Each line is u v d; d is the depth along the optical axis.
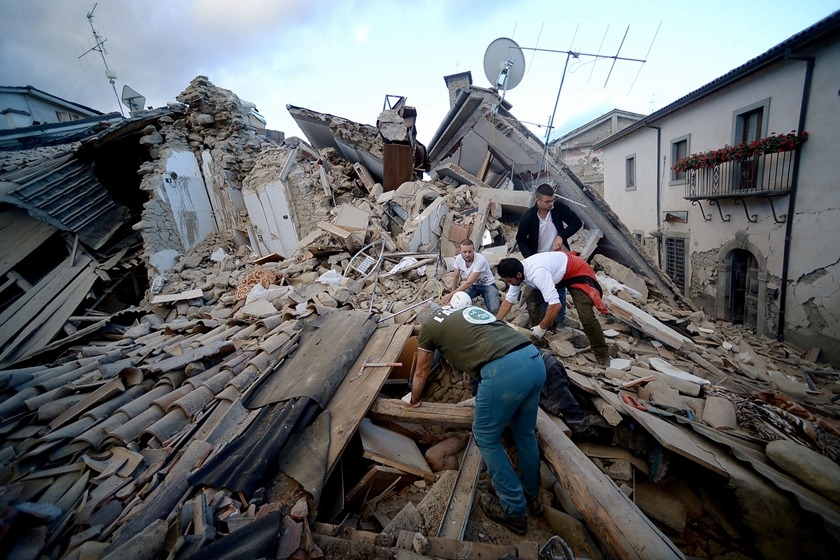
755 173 7.61
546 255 3.23
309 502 1.81
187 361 3.05
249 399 2.56
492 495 2.12
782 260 7.36
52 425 2.58
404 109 9.89
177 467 2.00
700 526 2.15
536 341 3.57
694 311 6.41
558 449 2.12
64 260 8.30
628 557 1.51
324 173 8.81
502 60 6.78
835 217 6.38
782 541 1.89
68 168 9.03
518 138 7.36
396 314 3.93
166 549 1.53
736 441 2.34
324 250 6.25
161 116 8.97
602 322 4.50
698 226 9.78
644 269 6.97
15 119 14.84
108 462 2.16
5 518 1.58
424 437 2.77
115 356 3.73
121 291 8.88
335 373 2.73
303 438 2.19
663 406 2.67
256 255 8.64
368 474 2.26
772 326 7.59
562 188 7.18
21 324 7.17
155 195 8.53
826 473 1.89
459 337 2.13
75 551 1.58
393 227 7.35
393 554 1.62
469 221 6.86
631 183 13.15
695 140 9.65
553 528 2.06
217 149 9.56
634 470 2.35
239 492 1.76
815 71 6.48
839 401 3.60
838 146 6.25
